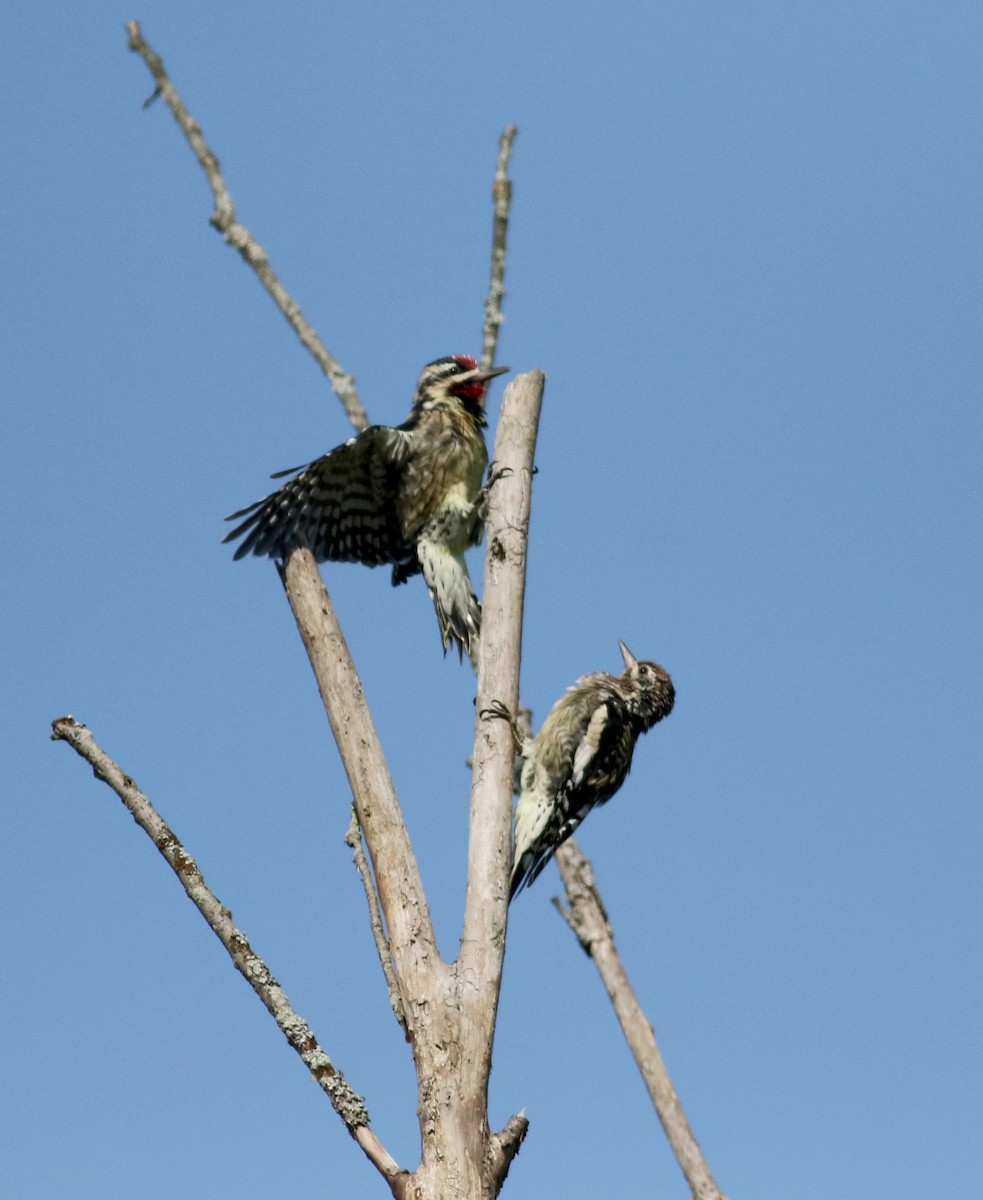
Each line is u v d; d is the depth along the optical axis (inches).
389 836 370.0
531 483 437.7
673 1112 435.8
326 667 392.8
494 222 627.5
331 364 616.7
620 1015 461.7
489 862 376.8
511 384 449.7
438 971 353.4
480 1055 344.8
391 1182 340.8
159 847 387.5
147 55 629.9
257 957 375.6
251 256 623.8
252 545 539.8
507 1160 341.7
